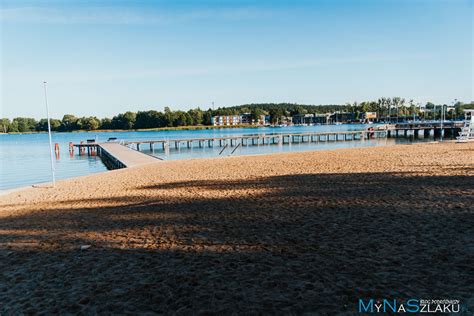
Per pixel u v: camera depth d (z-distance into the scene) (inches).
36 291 161.6
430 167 519.5
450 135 2028.8
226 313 130.6
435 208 266.7
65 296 154.2
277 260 180.1
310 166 617.3
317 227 234.7
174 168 685.3
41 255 211.9
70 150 1449.3
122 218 295.3
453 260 167.3
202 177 534.3
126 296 150.1
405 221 237.1
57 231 266.4
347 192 351.3
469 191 321.4
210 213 293.1
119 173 642.2
